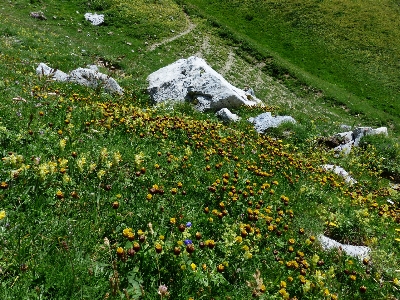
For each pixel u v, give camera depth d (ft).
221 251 18.12
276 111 82.38
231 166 32.50
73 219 17.29
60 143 23.41
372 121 133.39
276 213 25.63
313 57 171.53
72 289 12.76
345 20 195.72
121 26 150.20
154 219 18.99
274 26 189.78
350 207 31.68
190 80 76.84
